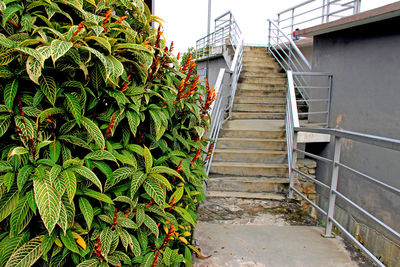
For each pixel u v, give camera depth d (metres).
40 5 1.27
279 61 7.06
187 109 1.99
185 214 1.74
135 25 1.70
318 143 4.77
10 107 1.11
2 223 1.17
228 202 3.29
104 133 1.47
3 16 1.11
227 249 2.29
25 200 1.08
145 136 1.75
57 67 1.21
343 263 2.14
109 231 1.29
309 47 6.83
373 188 3.67
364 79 4.01
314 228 2.70
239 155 3.98
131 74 1.59
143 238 1.51
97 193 1.25
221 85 4.22
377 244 3.56
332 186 2.44
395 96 3.50
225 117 5.30
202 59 9.92
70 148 1.34
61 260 1.18
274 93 6.05
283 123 5.02
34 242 1.11
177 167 1.82
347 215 4.07
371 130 3.87
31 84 1.23
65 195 1.17
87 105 1.38
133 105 1.44
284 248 2.32
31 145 1.13
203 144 2.33
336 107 4.60
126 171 1.40
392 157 3.42
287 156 3.95
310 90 5.38
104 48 1.32
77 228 1.24
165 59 1.80
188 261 1.74
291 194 3.45
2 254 1.08
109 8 1.52
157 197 1.39
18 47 1.03
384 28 3.65
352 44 4.22
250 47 8.01
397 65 3.48
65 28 1.32
